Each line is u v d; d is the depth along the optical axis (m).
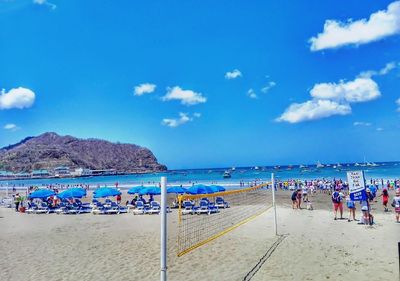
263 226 15.12
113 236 13.88
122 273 8.62
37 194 24.77
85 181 123.94
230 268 8.77
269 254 10.07
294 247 10.90
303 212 20.08
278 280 7.75
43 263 9.85
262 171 127.56
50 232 15.36
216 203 22.61
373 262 9.02
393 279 7.63
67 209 23.44
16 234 15.02
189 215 19.62
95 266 9.34
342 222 16.02
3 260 10.34
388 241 11.61
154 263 9.42
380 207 21.97
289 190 40.09
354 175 15.59
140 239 12.99
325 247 10.84
